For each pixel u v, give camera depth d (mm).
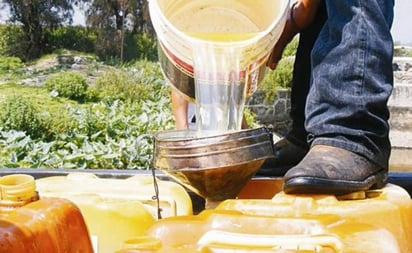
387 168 993
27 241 627
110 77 13477
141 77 13109
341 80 955
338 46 971
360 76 950
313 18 1172
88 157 4254
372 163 929
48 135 8328
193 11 1071
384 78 970
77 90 13438
